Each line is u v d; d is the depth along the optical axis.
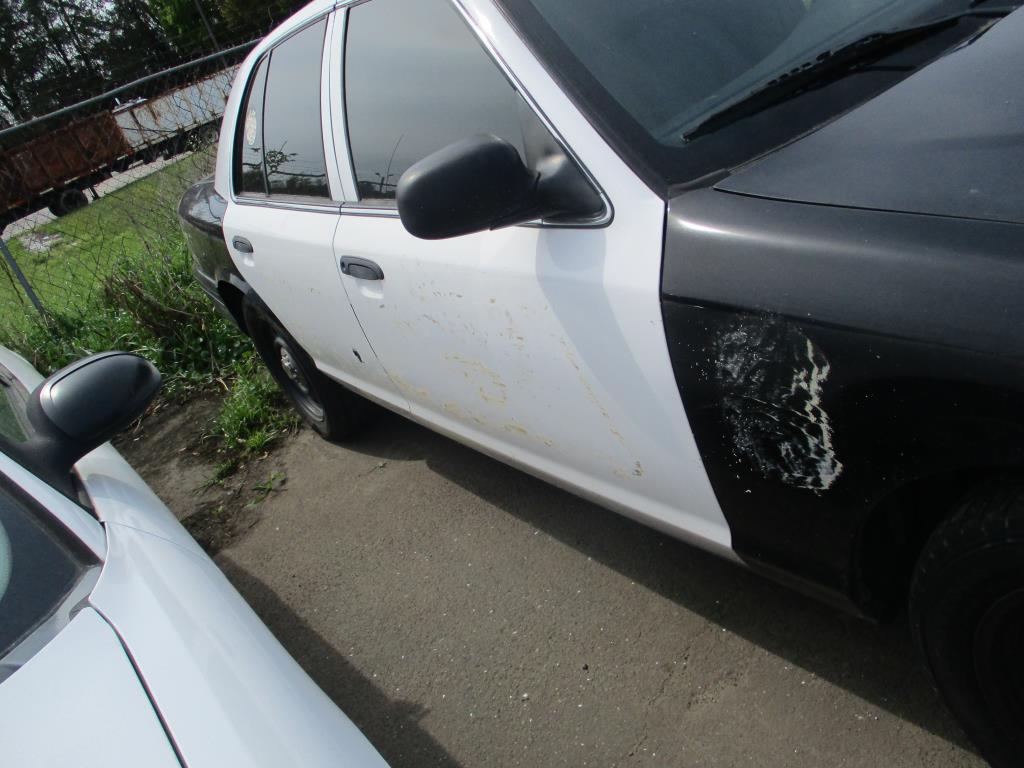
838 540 1.60
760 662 2.15
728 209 1.58
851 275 1.38
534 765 2.11
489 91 2.01
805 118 1.73
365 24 2.49
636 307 1.67
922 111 1.58
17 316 6.39
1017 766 1.54
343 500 3.51
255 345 4.05
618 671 2.27
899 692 1.96
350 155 2.58
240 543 3.50
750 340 1.50
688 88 1.86
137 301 5.60
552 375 1.98
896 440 1.39
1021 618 1.38
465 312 2.14
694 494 1.84
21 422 2.25
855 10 2.06
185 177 6.98
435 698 2.41
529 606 2.60
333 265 2.65
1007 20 1.81
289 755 1.19
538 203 1.79
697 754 1.99
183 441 4.61
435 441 3.71
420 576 2.91
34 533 1.65
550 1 1.98
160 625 1.41
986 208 1.32
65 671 1.34
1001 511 1.33
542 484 3.15
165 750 1.18
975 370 1.24
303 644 2.80
